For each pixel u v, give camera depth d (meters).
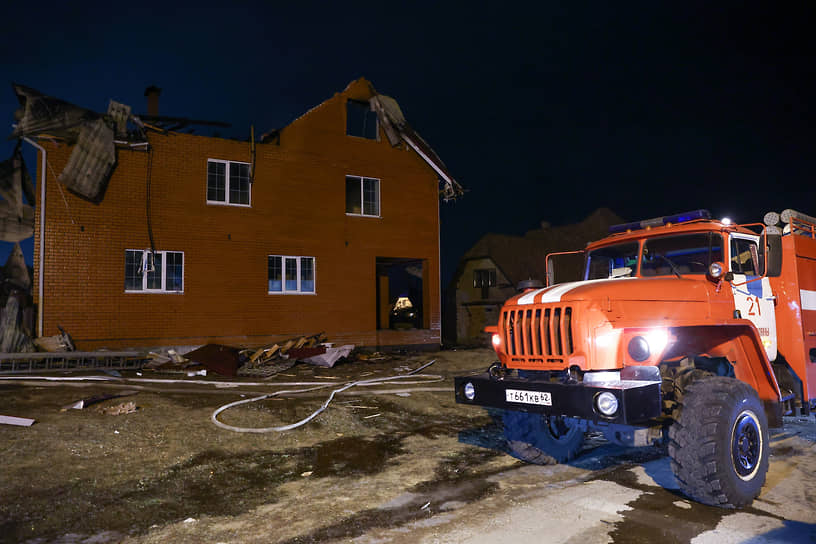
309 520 4.41
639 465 5.89
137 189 13.82
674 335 4.63
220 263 14.86
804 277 6.41
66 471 5.50
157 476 5.59
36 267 12.63
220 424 7.27
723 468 4.30
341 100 17.27
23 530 4.22
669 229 5.92
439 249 18.86
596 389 4.20
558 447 5.95
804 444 6.60
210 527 4.30
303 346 14.00
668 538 3.87
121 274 13.50
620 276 6.21
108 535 4.17
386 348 17.48
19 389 8.90
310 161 16.52
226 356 12.19
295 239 16.09
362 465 6.12
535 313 4.88
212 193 15.02
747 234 5.98
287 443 6.95
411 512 4.54
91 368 11.61
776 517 4.27
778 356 6.37
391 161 18.12
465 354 16.55
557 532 4.01
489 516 4.38
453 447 6.87
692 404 4.45
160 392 9.12
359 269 17.17
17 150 13.23
